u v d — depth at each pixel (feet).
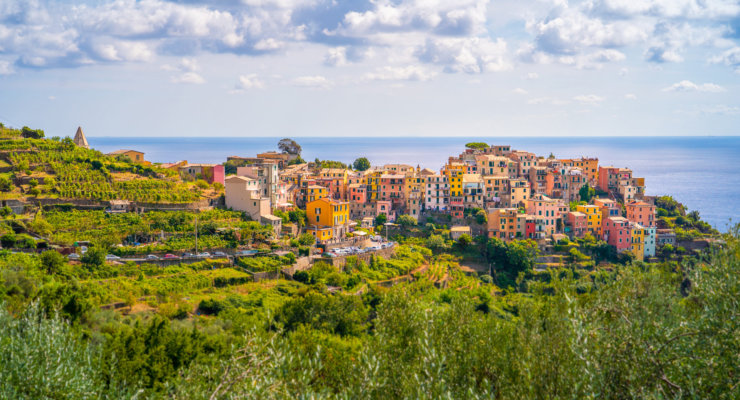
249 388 152.25
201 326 333.21
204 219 596.70
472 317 196.65
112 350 234.99
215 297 431.02
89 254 457.68
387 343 179.63
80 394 168.66
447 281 594.24
